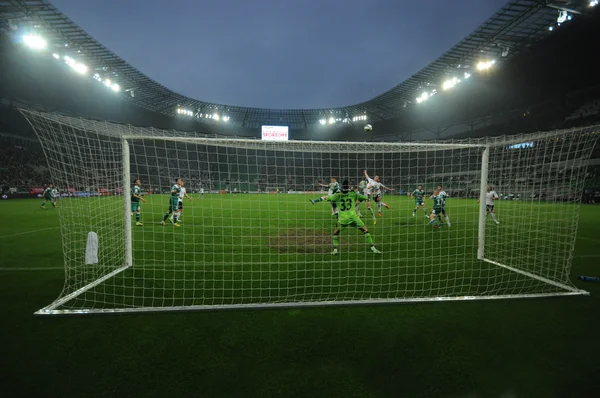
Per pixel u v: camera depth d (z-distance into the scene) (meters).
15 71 28.09
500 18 23.36
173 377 2.44
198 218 11.90
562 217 12.46
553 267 5.63
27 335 3.05
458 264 5.73
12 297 4.01
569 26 22.39
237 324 3.31
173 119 49.03
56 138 4.42
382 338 3.04
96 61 30.64
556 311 3.68
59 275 4.94
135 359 2.67
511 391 2.32
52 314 3.43
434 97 39.34
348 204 6.30
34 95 31.45
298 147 7.04
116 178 6.35
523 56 27.30
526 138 5.14
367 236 6.34
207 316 3.50
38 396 2.23
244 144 6.39
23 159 29.69
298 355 2.74
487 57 29.45
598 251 6.86
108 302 3.87
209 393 2.26
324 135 58.09
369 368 2.57
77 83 33.75
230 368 2.55
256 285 4.57
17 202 20.84
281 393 2.27
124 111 41.78
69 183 4.91
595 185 23.19
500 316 3.54
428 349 2.86
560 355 2.78
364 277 4.95
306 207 16.97
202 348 2.85
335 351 2.81
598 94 26.34
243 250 6.70
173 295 4.14
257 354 2.75
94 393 2.26
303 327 3.25
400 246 7.25
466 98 37.09
